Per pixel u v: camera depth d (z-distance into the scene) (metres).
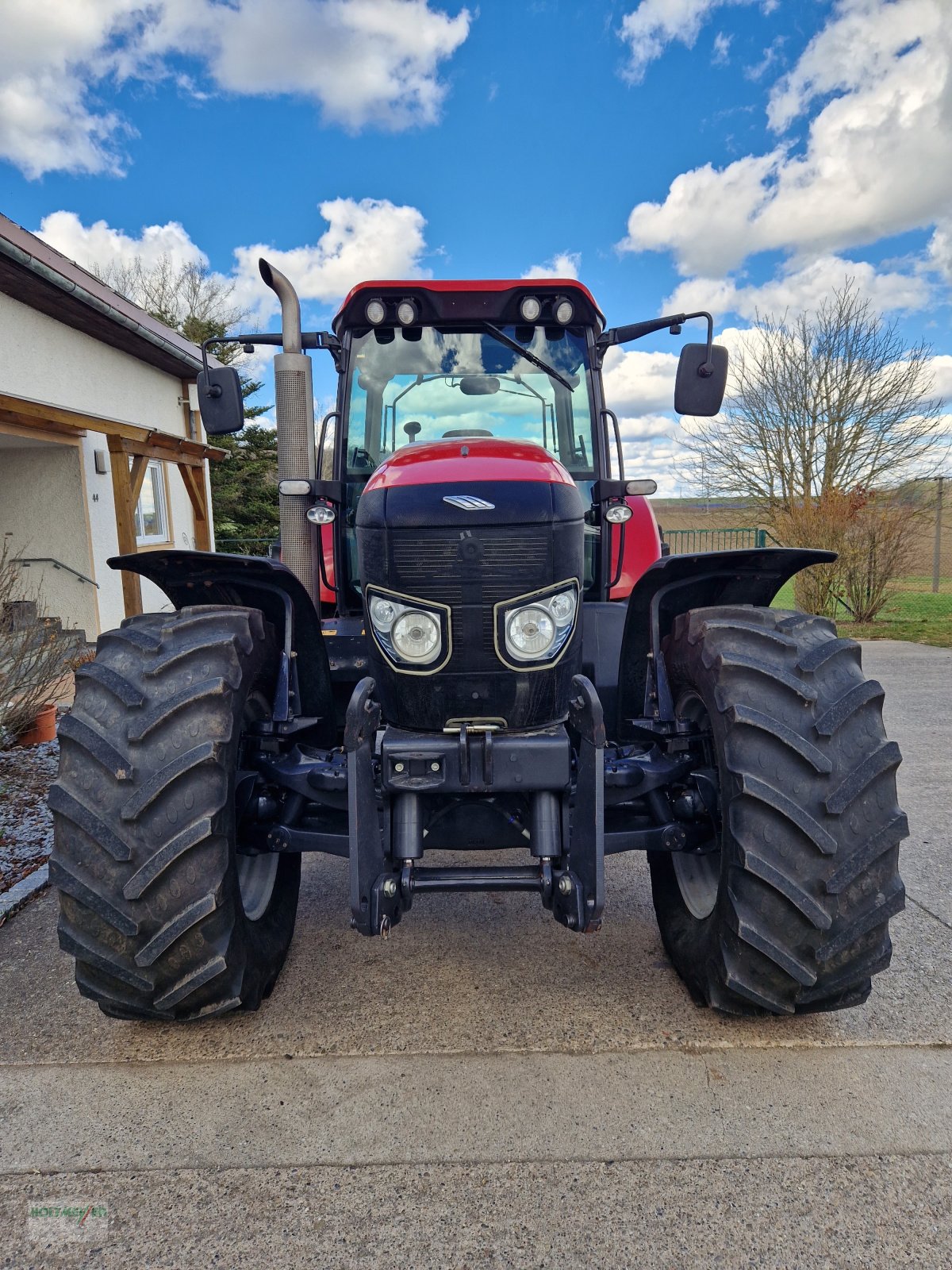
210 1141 1.79
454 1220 1.56
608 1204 1.59
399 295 3.16
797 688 1.92
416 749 2.03
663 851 2.40
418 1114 1.86
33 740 5.61
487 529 2.10
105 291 8.72
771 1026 2.20
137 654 2.00
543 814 2.04
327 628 3.00
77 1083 2.00
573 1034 2.17
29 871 3.44
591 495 3.32
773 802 1.86
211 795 1.89
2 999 2.41
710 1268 1.44
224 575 2.36
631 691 2.59
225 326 28.86
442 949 2.70
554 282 3.11
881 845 1.88
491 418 3.34
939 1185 1.63
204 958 1.91
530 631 2.11
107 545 10.54
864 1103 1.88
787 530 13.73
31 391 8.30
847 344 13.90
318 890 3.26
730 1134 1.78
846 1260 1.45
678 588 2.46
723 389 3.02
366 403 3.30
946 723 6.15
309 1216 1.57
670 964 2.58
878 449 13.88
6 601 5.64
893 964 2.54
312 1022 2.26
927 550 13.61
